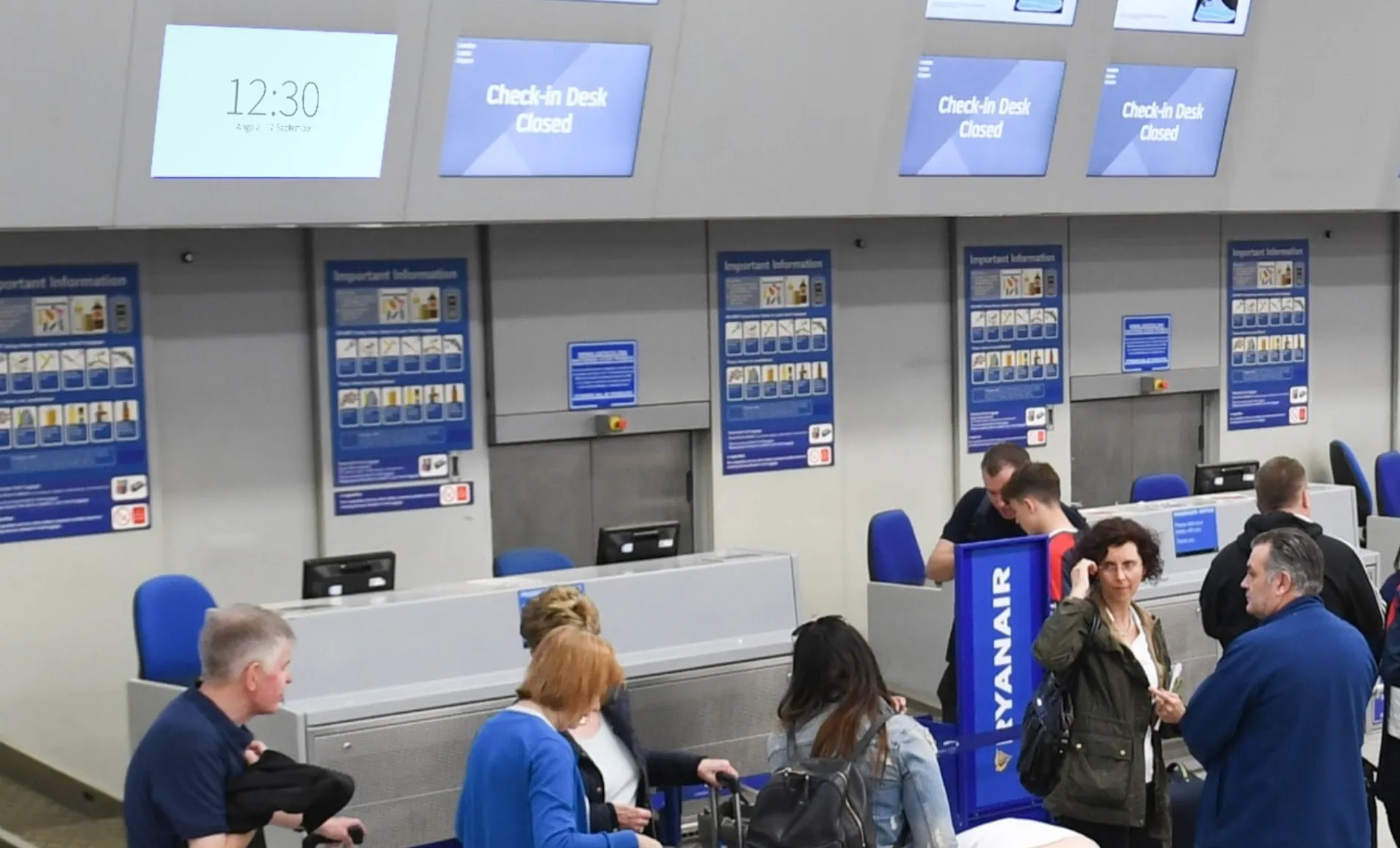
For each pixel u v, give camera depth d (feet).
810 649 12.61
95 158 21.18
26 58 20.12
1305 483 18.24
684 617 19.01
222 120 21.91
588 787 13.64
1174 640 22.17
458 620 17.44
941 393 32.83
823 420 31.32
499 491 28.58
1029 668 19.36
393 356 26.91
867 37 26.23
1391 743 17.04
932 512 32.94
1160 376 35.35
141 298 24.75
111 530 24.68
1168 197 30.96
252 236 25.77
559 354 28.35
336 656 16.56
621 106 24.86
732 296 30.17
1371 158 33.14
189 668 20.74
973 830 12.66
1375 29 31.45
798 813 11.97
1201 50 29.81
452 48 23.15
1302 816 13.97
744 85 25.59
